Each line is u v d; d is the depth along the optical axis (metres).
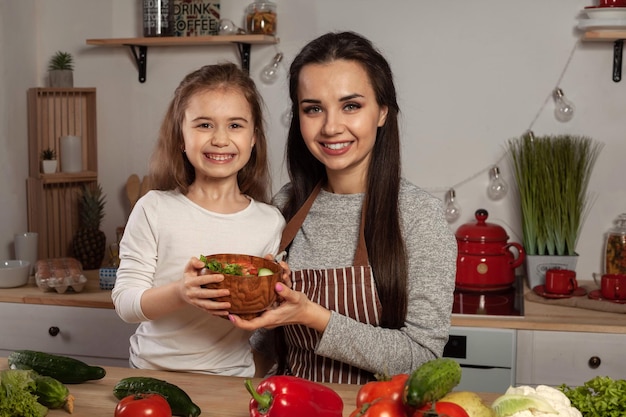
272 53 3.29
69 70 3.33
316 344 1.70
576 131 3.13
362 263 1.73
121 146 3.49
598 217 3.14
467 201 3.22
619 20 2.88
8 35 3.13
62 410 1.44
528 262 2.99
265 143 1.95
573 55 3.10
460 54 3.17
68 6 3.41
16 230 3.21
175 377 1.62
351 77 1.66
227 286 1.46
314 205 1.84
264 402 1.25
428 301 1.68
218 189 1.85
